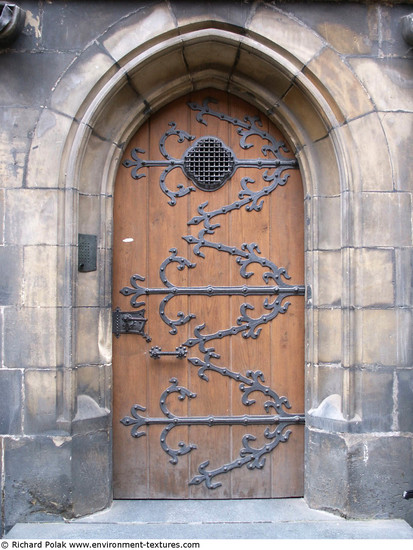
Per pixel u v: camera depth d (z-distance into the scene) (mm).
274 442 3150
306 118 3037
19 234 2807
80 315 2914
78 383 2895
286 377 3160
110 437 2998
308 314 3062
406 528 2736
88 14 2846
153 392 3139
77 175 2854
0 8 2771
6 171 2811
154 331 3141
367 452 2842
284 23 2885
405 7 2934
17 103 2824
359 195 2891
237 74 3078
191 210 3168
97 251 2971
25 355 2797
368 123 2898
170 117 3178
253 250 3172
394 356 2883
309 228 3062
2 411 2797
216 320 3164
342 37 2906
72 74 2830
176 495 3131
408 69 2926
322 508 2939
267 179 3180
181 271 3156
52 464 2775
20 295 2803
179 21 2844
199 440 3154
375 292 2887
